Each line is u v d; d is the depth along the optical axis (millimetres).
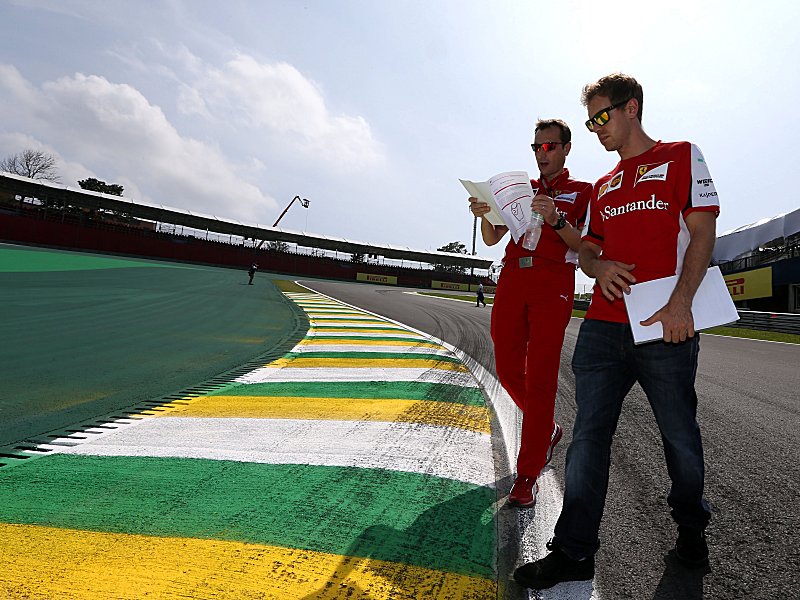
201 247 42344
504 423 3180
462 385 4191
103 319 7871
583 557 1429
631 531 1827
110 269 20125
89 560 1438
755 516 1974
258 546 1547
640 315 1426
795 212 17406
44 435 2672
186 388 3904
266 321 9273
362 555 1522
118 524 1669
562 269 2160
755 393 4609
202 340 6512
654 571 1560
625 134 1583
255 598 1285
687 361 1416
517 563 1589
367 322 9758
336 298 18266
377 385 4086
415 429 2879
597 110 1601
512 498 1997
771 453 2775
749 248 19969
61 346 5426
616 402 1550
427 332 8633
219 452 2428
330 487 2031
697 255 1372
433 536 1673
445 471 2266
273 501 1881
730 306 1368
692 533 1545
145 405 3361
